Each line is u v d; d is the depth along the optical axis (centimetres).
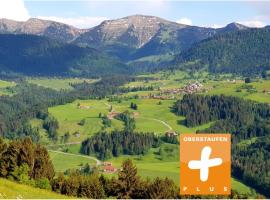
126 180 11244
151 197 10831
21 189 7212
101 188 11669
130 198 11188
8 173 12581
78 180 11838
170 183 11594
